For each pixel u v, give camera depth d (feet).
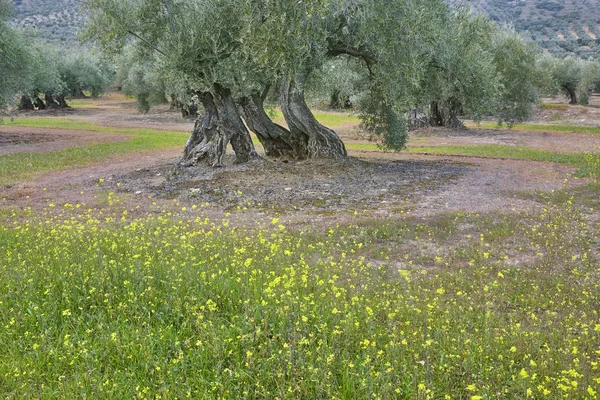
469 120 187.93
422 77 59.00
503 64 130.21
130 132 144.15
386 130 80.38
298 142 71.97
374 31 54.95
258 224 39.32
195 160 66.59
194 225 38.29
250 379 15.67
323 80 74.08
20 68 107.76
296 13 51.57
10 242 30.37
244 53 57.77
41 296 21.26
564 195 51.39
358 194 52.95
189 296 21.13
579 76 224.33
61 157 85.66
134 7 62.49
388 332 18.97
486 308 22.25
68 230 32.99
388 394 14.58
